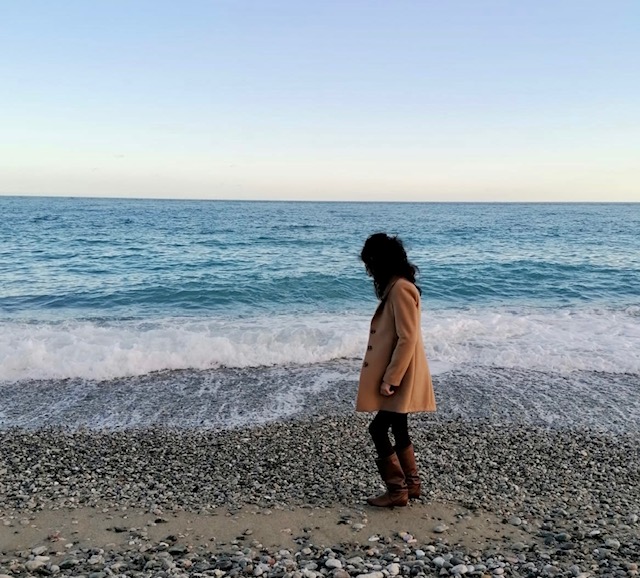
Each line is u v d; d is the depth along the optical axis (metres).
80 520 4.30
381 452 4.38
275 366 9.34
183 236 35.75
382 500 4.49
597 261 23.56
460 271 20.41
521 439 6.45
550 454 5.99
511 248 30.05
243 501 4.67
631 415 7.34
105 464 5.62
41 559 3.62
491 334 11.27
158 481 5.16
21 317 12.92
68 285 16.75
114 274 19.17
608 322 12.60
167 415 7.19
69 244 29.47
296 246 30.16
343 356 9.86
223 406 7.54
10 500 4.70
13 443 6.23
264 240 33.59
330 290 16.31
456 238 36.94
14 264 21.61
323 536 4.01
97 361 9.00
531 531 4.17
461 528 4.17
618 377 8.91
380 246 4.09
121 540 3.95
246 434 6.52
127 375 8.80
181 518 4.33
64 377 8.62
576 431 6.76
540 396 8.03
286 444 6.18
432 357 9.83
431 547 3.83
